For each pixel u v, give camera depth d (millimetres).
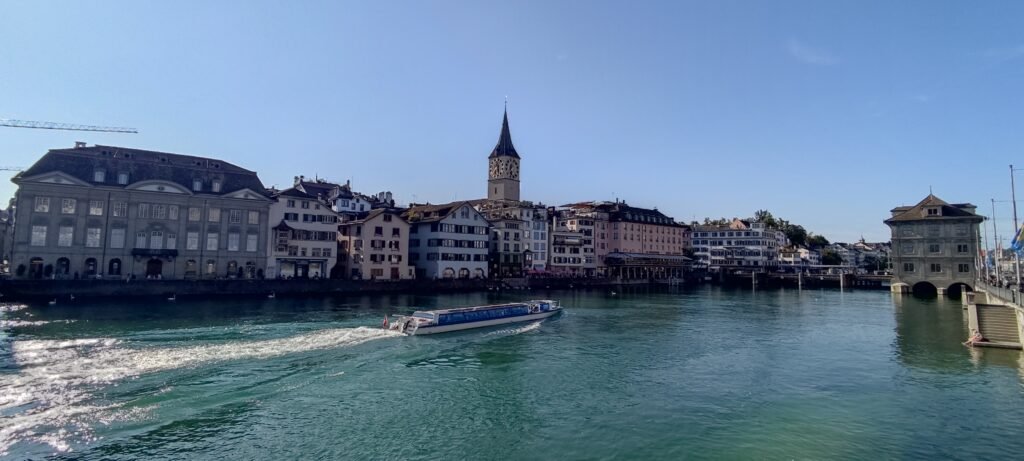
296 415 22516
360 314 54875
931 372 31781
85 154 71688
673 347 40281
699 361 35062
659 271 154750
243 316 51344
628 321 56750
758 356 36969
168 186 75438
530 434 21109
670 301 86000
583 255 137875
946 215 95500
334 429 21078
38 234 66938
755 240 174750
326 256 90500
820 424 22531
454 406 24438
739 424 22500
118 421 20938
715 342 42875
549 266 128500
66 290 61844
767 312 67938
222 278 77000
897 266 99125
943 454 19500
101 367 28422
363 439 20156
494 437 20719
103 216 70875
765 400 25984
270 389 25781
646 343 42031
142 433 19953
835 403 25516
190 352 32500
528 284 110500
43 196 67438
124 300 63156
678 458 18969
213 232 79062
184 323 45188
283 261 86250
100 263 70375
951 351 38438
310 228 89188
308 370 29469
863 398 26359
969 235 92688
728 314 65188
